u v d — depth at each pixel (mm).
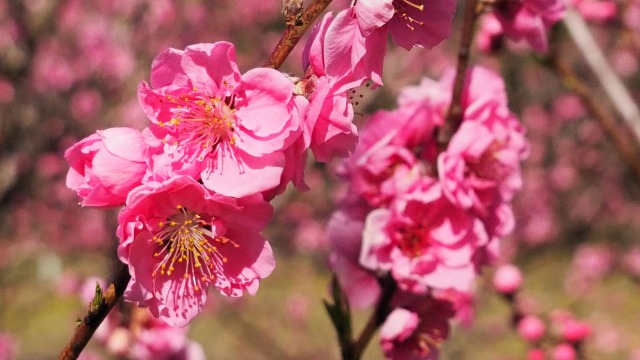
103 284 3553
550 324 4059
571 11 4285
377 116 2357
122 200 1575
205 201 1572
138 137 1580
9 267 9586
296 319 10445
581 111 12539
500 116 2352
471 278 2273
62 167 9484
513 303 4145
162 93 1606
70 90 9406
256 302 10828
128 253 1571
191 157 1589
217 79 1614
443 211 2297
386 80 7555
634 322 10320
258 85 1598
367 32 1611
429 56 9516
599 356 8445
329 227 2445
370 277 2447
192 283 1648
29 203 9609
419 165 2324
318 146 1635
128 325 3357
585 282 11477
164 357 3365
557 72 3621
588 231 13602
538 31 2469
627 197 13469
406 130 2340
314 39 1685
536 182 13227
